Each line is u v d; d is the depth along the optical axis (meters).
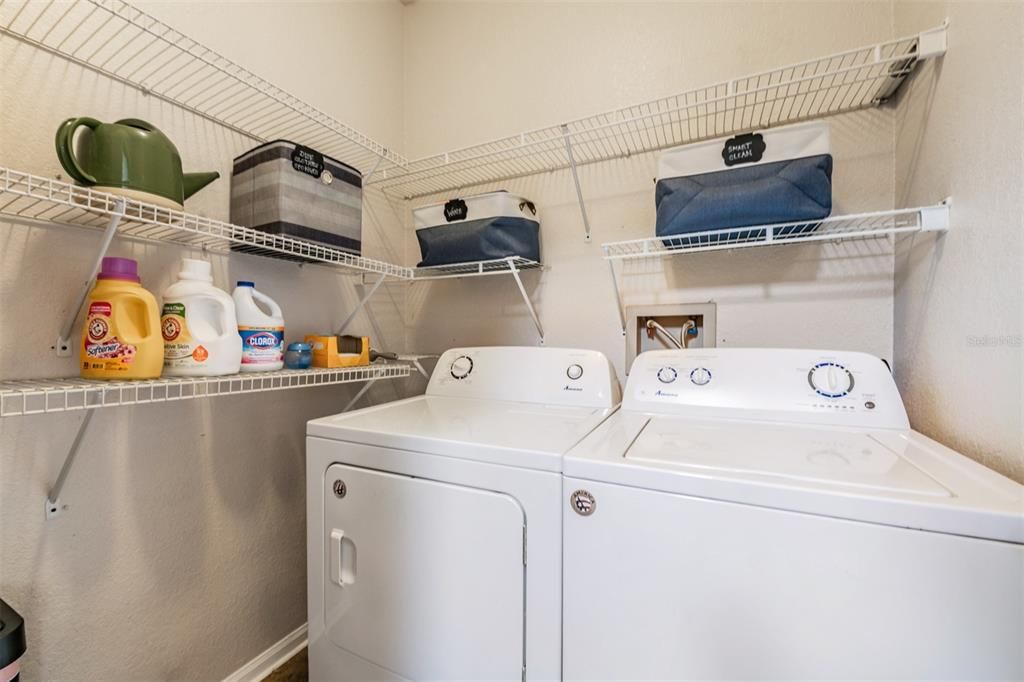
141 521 1.12
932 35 0.97
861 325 1.32
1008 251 0.72
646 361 1.28
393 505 0.95
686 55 1.53
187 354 0.97
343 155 1.72
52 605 0.97
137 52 1.09
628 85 1.62
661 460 0.76
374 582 0.97
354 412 1.24
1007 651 0.54
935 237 1.00
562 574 0.79
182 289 1.00
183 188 1.00
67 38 0.97
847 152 1.33
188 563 1.22
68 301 0.99
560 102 1.74
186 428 1.22
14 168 0.90
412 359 1.77
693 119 1.52
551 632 0.80
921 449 0.83
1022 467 0.68
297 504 1.54
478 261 1.59
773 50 1.42
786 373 1.12
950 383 0.92
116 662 1.07
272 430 1.46
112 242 1.06
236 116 1.32
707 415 1.14
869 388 1.04
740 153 1.21
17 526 0.92
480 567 0.86
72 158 0.82
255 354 1.14
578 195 1.66
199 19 1.21
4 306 0.90
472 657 0.87
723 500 0.68
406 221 2.08
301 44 1.53
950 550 0.57
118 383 0.86
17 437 0.92
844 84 1.17
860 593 0.61
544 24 1.77
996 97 0.76
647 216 1.61
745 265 1.47
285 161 1.18
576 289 1.73
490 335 1.90
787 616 0.64
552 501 0.80
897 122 1.26
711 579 0.68
